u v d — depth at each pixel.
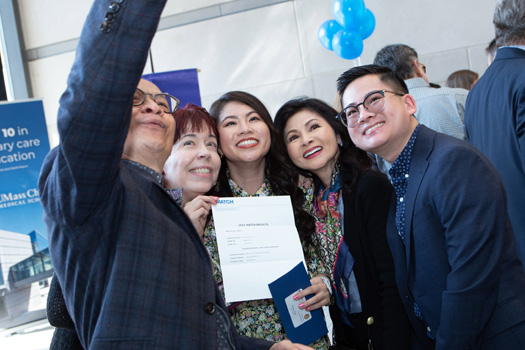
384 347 1.53
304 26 5.26
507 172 1.92
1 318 3.23
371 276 1.60
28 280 3.42
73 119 0.84
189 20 5.47
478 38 4.89
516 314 1.31
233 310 1.62
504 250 1.34
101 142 0.85
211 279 1.06
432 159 1.41
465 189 1.32
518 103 1.85
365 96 1.51
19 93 5.66
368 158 1.82
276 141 1.82
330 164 1.85
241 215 1.63
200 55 5.46
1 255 3.32
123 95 0.85
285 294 1.55
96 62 0.84
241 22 5.38
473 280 1.29
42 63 5.73
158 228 0.99
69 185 0.87
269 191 1.84
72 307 0.96
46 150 3.60
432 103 2.65
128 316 0.90
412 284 1.48
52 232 0.94
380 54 3.02
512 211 1.93
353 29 3.95
